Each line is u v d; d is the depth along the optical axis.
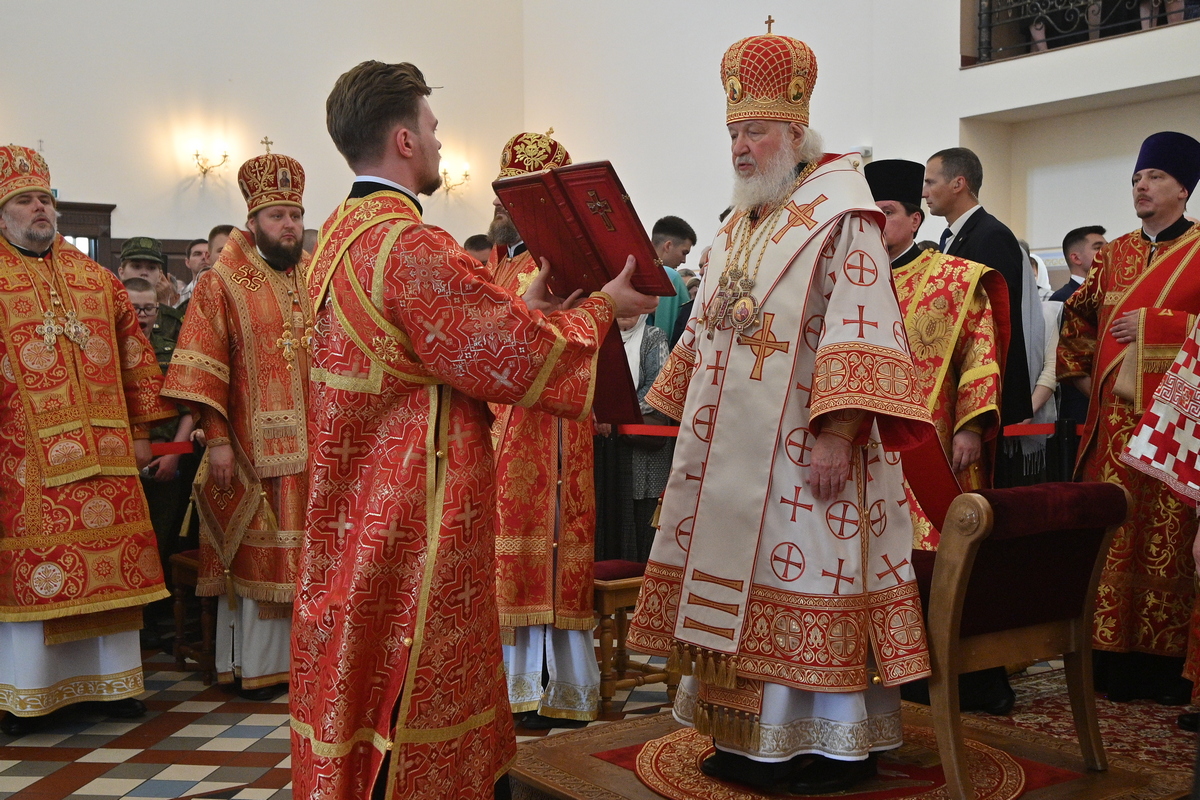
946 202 4.21
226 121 12.50
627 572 4.07
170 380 4.16
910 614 2.67
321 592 2.24
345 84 2.32
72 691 3.95
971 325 3.68
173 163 12.22
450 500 2.20
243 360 4.29
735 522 2.69
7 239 3.94
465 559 2.21
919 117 9.84
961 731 2.62
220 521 4.32
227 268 4.32
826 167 2.75
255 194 4.34
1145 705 3.80
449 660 2.18
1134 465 2.46
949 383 3.71
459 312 2.13
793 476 2.65
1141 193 3.90
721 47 11.63
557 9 13.84
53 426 3.88
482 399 2.18
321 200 13.08
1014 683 4.10
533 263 4.01
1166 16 8.70
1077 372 4.24
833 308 2.59
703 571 2.72
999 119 9.64
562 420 3.83
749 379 2.71
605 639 3.96
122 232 11.93
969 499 2.56
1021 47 9.99
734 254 2.83
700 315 2.98
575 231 2.37
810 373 2.68
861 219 2.66
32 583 3.80
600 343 2.29
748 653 2.65
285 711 4.15
